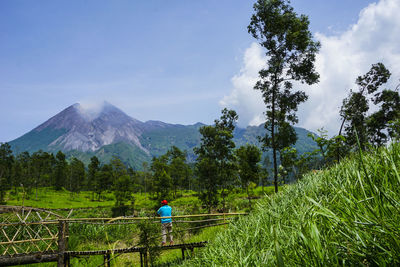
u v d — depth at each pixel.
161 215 8.37
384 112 29.20
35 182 69.00
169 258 7.89
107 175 83.69
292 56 23.45
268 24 22.45
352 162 3.02
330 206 1.72
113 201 76.00
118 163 87.12
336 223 1.34
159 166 35.12
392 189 1.43
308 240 1.34
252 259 2.12
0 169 70.62
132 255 9.89
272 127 23.27
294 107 23.48
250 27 23.70
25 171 76.31
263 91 25.02
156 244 6.39
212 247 3.46
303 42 21.86
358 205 1.31
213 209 30.11
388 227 1.05
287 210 2.94
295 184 4.22
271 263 1.74
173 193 68.19
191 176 87.38
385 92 30.14
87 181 96.00
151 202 43.69
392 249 1.03
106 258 6.98
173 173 71.62
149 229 6.35
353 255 1.17
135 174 103.06
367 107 29.55
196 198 61.94
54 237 6.96
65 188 101.44
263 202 4.33
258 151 29.84
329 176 3.12
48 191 82.12
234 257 2.42
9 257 6.25
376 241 1.15
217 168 28.58
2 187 52.38
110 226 14.16
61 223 6.92
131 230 14.04
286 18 22.31
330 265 1.16
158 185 33.09
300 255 1.42
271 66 23.23
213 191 28.05
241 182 29.80
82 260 8.67
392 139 2.35
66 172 95.69
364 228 1.18
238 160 30.09
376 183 1.62
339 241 1.34
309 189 3.08
